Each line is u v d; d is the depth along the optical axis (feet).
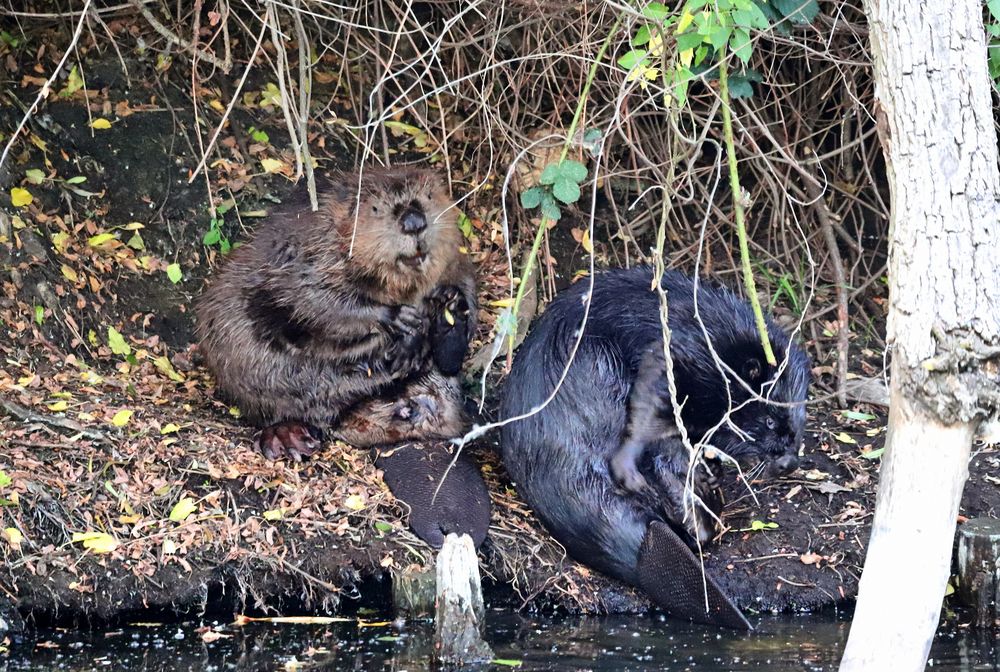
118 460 34.73
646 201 47.65
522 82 45.39
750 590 34.45
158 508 33.65
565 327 35.78
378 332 36.86
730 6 27.68
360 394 37.40
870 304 46.85
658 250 26.91
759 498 37.37
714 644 30.81
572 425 34.55
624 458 34.55
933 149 21.63
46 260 41.47
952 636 32.27
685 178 46.21
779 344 35.47
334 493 35.09
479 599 29.89
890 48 22.08
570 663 29.17
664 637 31.40
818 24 43.09
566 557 34.88
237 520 33.65
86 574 31.58
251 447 36.58
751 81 45.06
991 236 21.58
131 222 44.16
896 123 22.09
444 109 48.26
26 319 40.01
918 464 21.90
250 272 37.06
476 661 29.12
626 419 34.86
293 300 36.37
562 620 32.89
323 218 36.06
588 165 46.85
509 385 36.35
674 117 27.81
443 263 36.73
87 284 42.11
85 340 41.06
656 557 32.73
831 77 47.24
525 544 34.94
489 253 46.19
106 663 28.63
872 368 44.16
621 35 41.78
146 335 42.22
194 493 34.27
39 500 32.71
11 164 43.11
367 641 30.58
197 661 28.86
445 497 34.99
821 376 43.57
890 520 22.11
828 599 34.40
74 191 43.83
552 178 27.35
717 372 34.81
